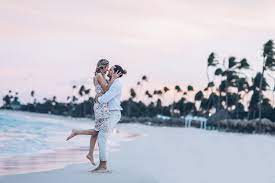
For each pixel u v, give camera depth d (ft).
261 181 30.81
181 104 484.74
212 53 345.51
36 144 62.23
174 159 43.45
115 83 31.42
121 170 31.99
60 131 115.96
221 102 357.41
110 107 31.27
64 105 631.97
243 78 325.42
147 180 28.14
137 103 531.09
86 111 585.63
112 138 91.81
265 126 239.71
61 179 26.96
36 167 35.17
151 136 112.88
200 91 419.95
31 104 640.99
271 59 257.96
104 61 31.91
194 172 33.68
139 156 45.68
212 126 308.19
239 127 248.52
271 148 74.64
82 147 59.88
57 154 47.96
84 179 27.22
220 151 58.54
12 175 28.32
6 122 171.53
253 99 299.17
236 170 36.40
